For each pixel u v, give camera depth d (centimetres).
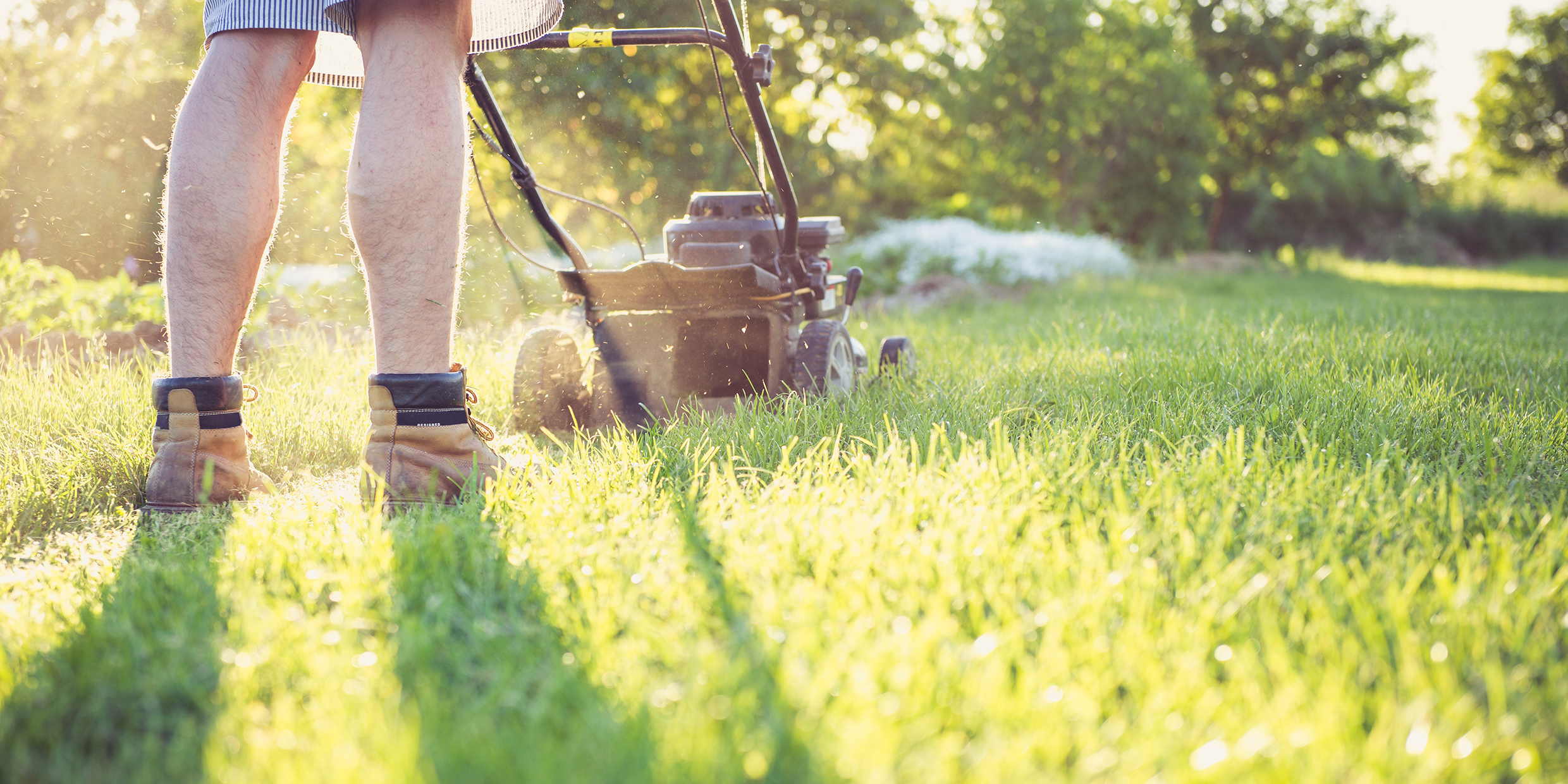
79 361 461
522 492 234
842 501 221
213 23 232
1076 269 1439
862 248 1335
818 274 417
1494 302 1075
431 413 238
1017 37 1973
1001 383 388
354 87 303
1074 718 127
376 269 231
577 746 118
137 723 135
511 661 146
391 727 124
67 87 709
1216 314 777
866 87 1786
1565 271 3484
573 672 140
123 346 507
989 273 1284
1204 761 117
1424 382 376
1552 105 4947
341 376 431
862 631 148
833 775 112
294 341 504
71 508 255
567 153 1062
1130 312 784
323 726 127
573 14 623
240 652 147
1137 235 2256
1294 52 2941
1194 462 248
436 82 231
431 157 229
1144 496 219
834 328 390
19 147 693
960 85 1994
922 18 1817
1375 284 1755
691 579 176
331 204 877
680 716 125
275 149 240
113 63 718
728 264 397
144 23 733
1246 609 161
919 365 476
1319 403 326
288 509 233
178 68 739
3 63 697
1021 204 2069
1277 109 2977
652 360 390
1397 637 146
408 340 235
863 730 119
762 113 333
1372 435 283
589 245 1085
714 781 110
